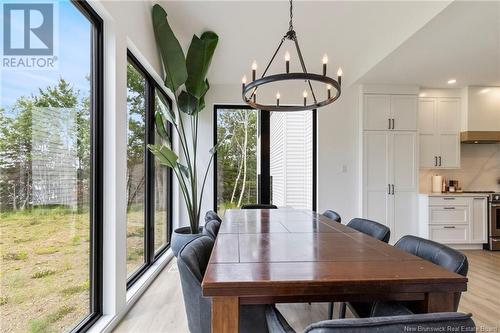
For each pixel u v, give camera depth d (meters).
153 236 3.17
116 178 2.04
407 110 4.25
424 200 4.12
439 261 1.36
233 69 3.92
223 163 4.38
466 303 2.42
